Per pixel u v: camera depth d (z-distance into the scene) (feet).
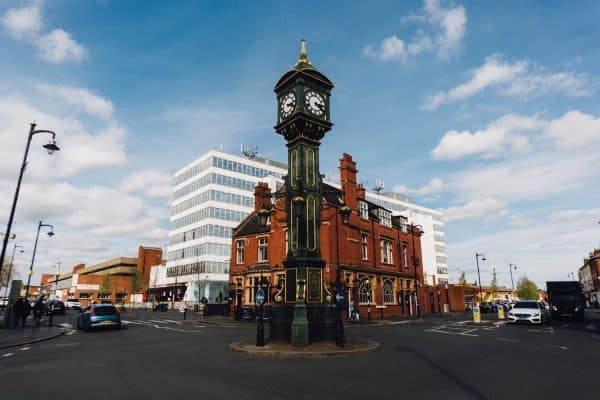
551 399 23.16
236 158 250.16
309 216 49.80
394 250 138.72
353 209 118.11
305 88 52.24
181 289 244.42
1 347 50.37
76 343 55.67
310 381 28.48
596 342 50.88
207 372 32.35
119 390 26.25
